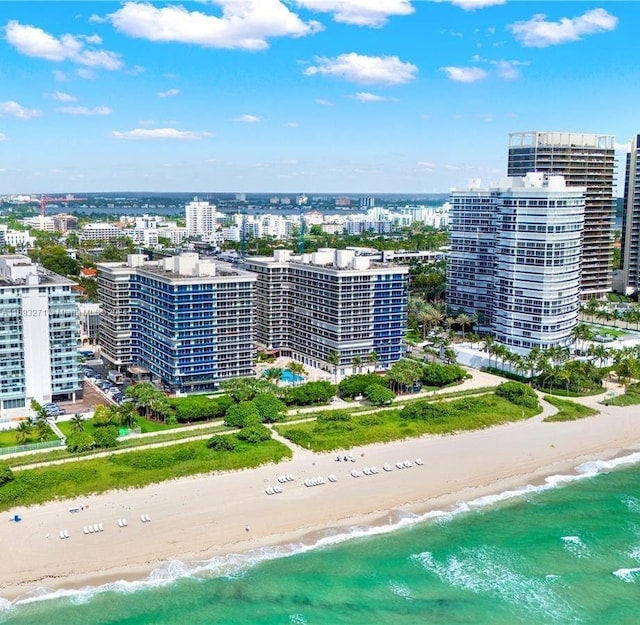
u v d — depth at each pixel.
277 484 195.00
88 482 187.25
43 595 147.62
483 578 160.00
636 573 163.25
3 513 173.38
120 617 142.50
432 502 192.75
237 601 148.75
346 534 175.00
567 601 152.50
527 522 184.88
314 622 143.38
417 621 144.75
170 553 162.88
